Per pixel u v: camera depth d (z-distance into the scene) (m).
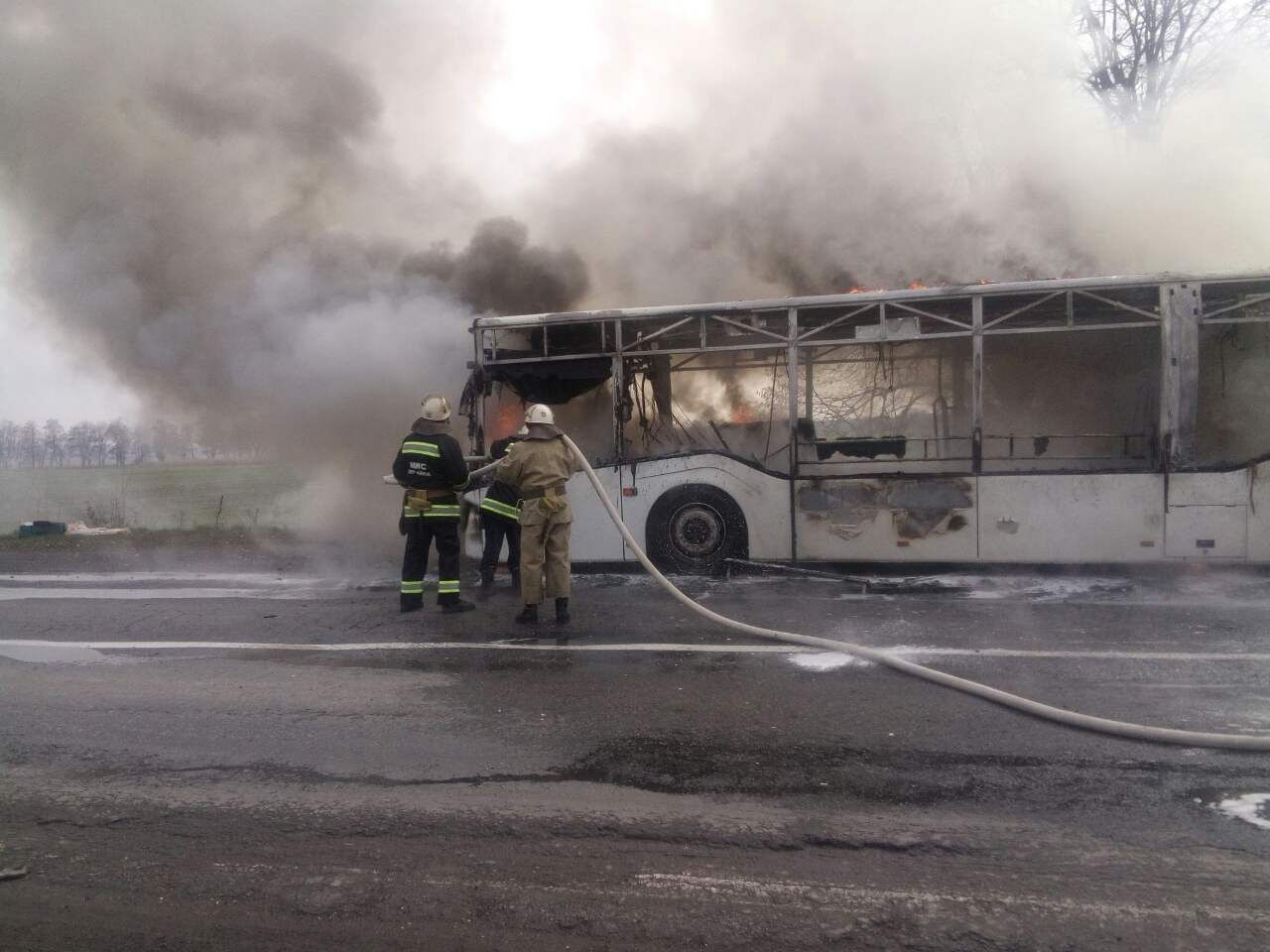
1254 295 7.69
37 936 2.71
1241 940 2.54
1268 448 8.14
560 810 3.45
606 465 8.73
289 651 5.92
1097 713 4.36
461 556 9.56
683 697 4.75
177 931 2.72
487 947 2.60
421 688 5.00
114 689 5.12
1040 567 8.10
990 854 3.05
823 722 4.34
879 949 2.54
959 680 4.80
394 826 3.35
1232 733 4.07
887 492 8.24
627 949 2.58
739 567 8.47
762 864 3.02
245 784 3.75
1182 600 6.98
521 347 9.01
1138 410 8.68
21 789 3.75
